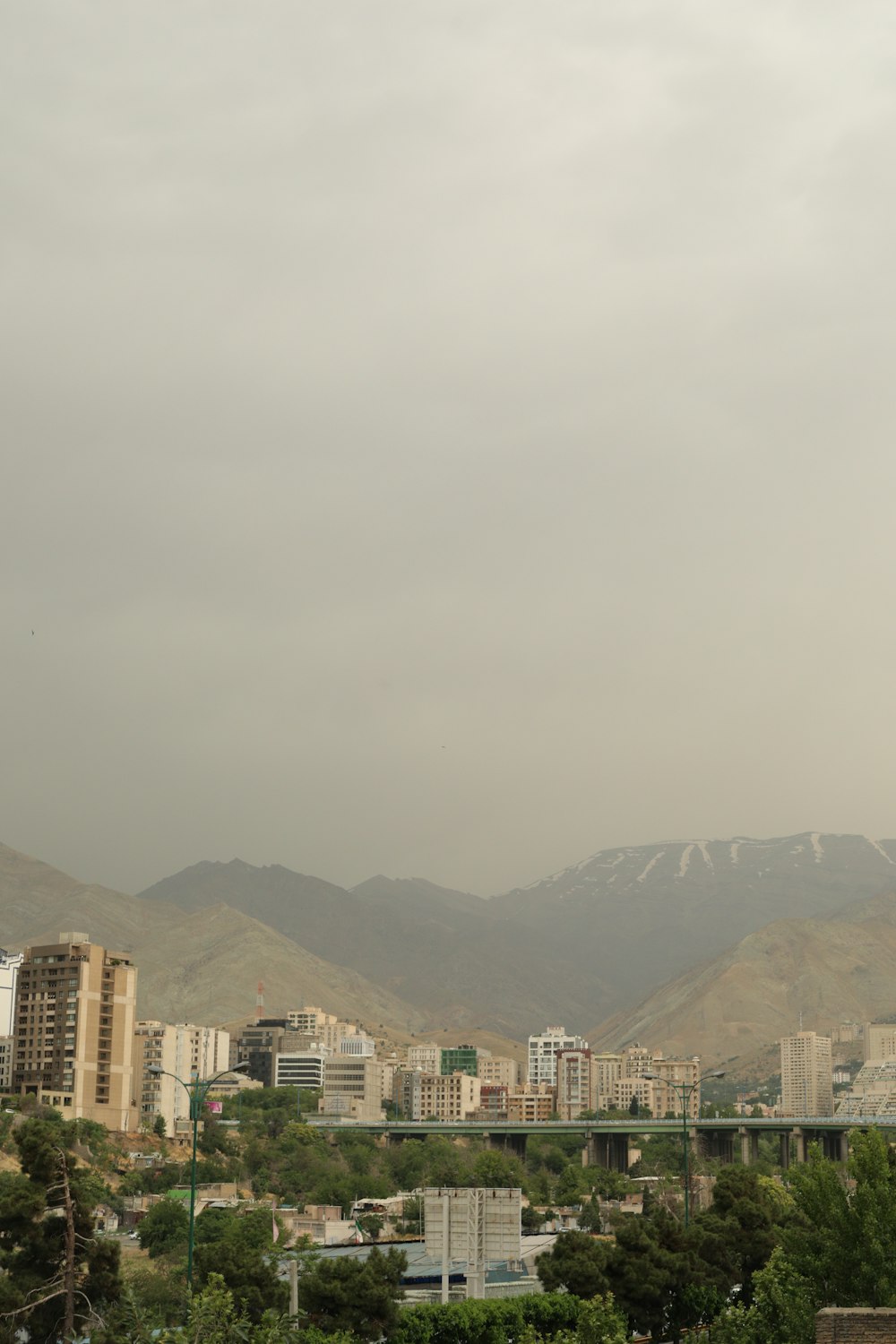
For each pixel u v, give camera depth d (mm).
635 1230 137375
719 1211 157125
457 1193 146375
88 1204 126688
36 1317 120312
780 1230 113125
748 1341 110688
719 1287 140875
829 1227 110688
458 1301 144750
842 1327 75688
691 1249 140375
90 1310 116500
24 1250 124375
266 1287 127000
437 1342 125500
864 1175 112188
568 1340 116250
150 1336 103938
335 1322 120062
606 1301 131875
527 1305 129875
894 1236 107500
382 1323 121625
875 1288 105938
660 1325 134625
